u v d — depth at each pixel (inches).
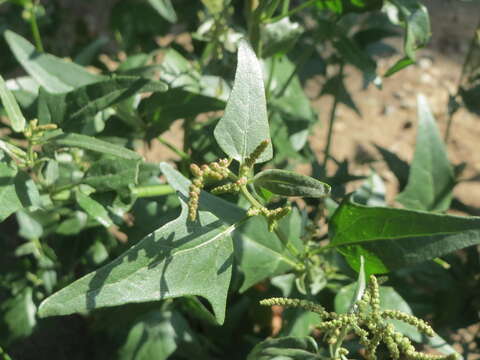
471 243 9.3
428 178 12.8
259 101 8.8
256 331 15.9
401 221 9.7
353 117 33.7
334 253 11.6
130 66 13.2
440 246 9.5
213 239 8.8
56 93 10.9
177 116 12.7
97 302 7.9
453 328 14.3
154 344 13.0
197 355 13.4
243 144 8.7
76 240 13.5
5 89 9.6
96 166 10.4
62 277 14.4
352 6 12.7
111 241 13.4
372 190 13.5
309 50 13.7
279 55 12.9
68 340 16.7
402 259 9.8
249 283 11.2
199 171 8.1
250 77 8.7
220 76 13.3
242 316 16.0
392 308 10.8
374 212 9.8
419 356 7.8
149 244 8.3
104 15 33.3
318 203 14.4
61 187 11.0
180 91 12.5
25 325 14.1
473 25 40.7
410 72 37.0
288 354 9.3
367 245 10.1
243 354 15.6
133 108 12.8
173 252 8.5
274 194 8.7
